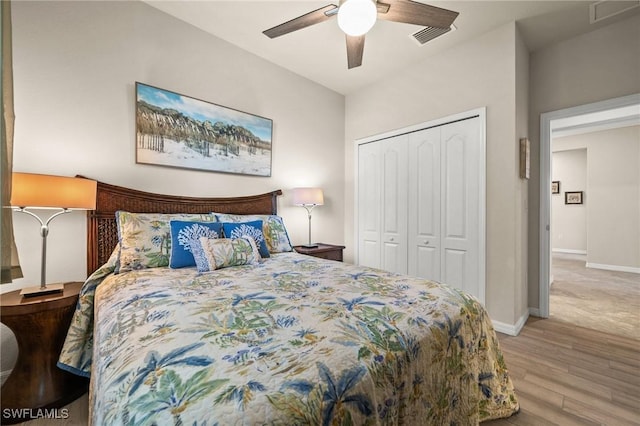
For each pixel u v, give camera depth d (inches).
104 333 37.4
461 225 106.9
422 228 119.9
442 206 112.7
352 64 91.9
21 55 67.5
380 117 136.4
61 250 72.6
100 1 78.6
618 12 88.9
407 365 33.5
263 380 24.3
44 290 60.6
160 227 75.6
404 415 32.2
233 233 83.6
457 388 42.5
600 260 201.6
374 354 30.8
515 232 93.7
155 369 26.0
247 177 111.7
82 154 75.6
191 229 76.4
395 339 34.2
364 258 144.3
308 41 104.7
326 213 143.9
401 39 102.9
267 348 29.6
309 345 30.5
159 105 88.5
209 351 28.8
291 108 127.3
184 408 21.3
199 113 97.4
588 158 209.6
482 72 100.7
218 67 102.6
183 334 32.6
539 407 58.2
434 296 48.0
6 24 38.9
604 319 106.9
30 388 56.9
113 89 80.6
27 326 56.3
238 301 44.4
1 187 36.4
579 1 84.4
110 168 80.0
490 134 98.8
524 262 105.0
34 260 69.1
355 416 25.6
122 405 22.6
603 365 74.4
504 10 88.0
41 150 70.0
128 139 83.1
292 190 127.2
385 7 68.4
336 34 100.3
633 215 191.0
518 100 96.0
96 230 76.6
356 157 147.6
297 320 37.0
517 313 95.7
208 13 90.5
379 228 137.6
